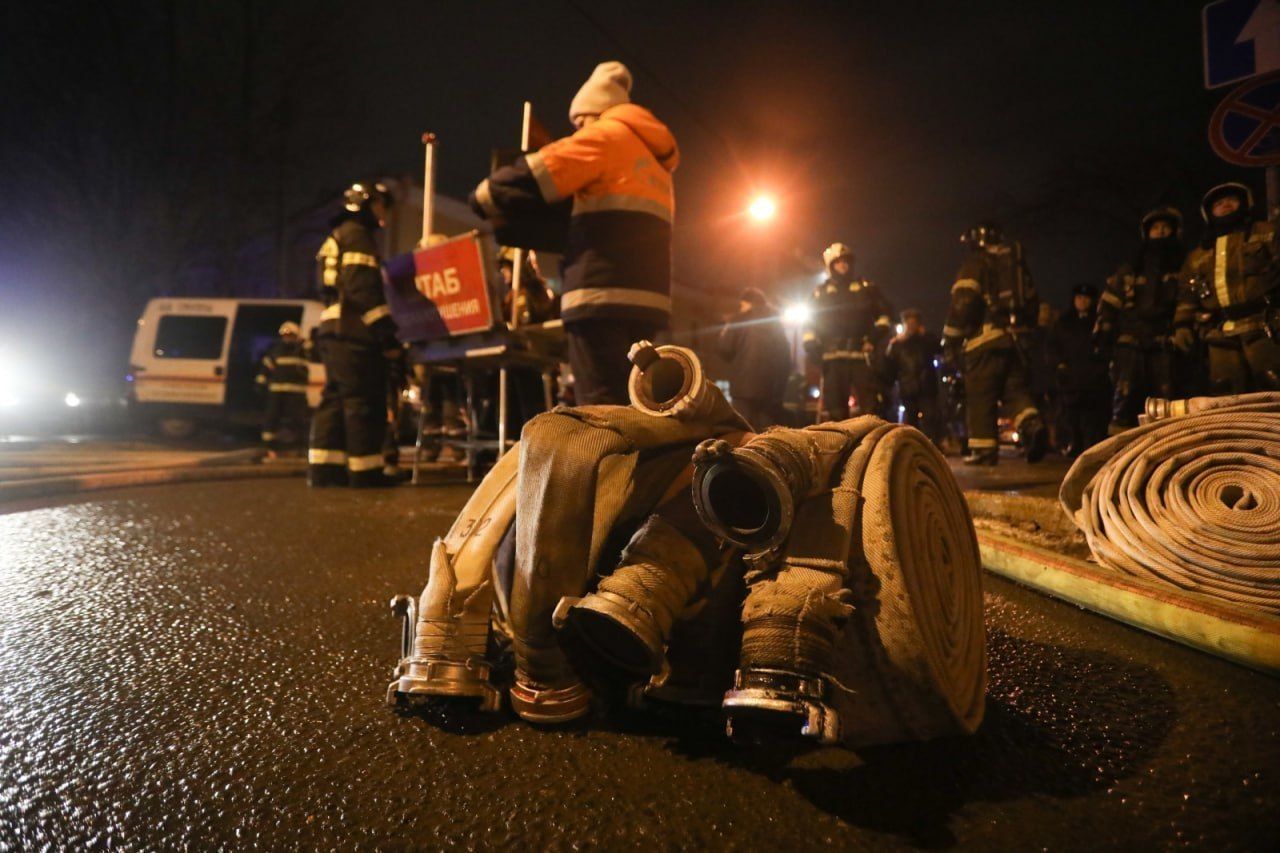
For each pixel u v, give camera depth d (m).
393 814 1.40
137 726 1.77
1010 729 1.77
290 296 26.72
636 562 1.56
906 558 1.56
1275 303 4.36
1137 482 2.80
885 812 1.41
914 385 10.44
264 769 1.56
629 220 3.50
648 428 1.75
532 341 6.10
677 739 1.71
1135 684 2.06
